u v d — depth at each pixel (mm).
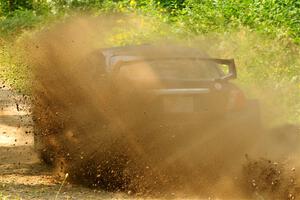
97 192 16656
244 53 30234
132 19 43094
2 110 34750
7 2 79188
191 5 43625
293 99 25672
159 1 48219
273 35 32312
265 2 38625
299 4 39375
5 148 24609
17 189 17078
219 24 37000
